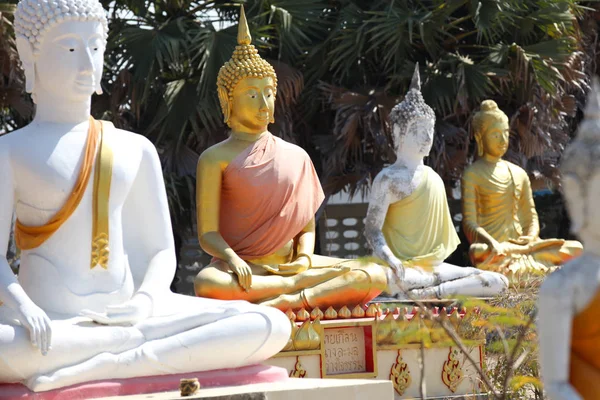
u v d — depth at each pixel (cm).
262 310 684
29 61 695
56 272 673
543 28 1525
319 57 1502
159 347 645
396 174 1037
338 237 1666
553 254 1158
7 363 607
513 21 1476
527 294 815
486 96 1444
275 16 1456
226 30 1391
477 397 853
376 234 1026
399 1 1470
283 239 884
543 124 1487
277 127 1421
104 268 682
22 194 673
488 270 1130
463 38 1541
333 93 1443
